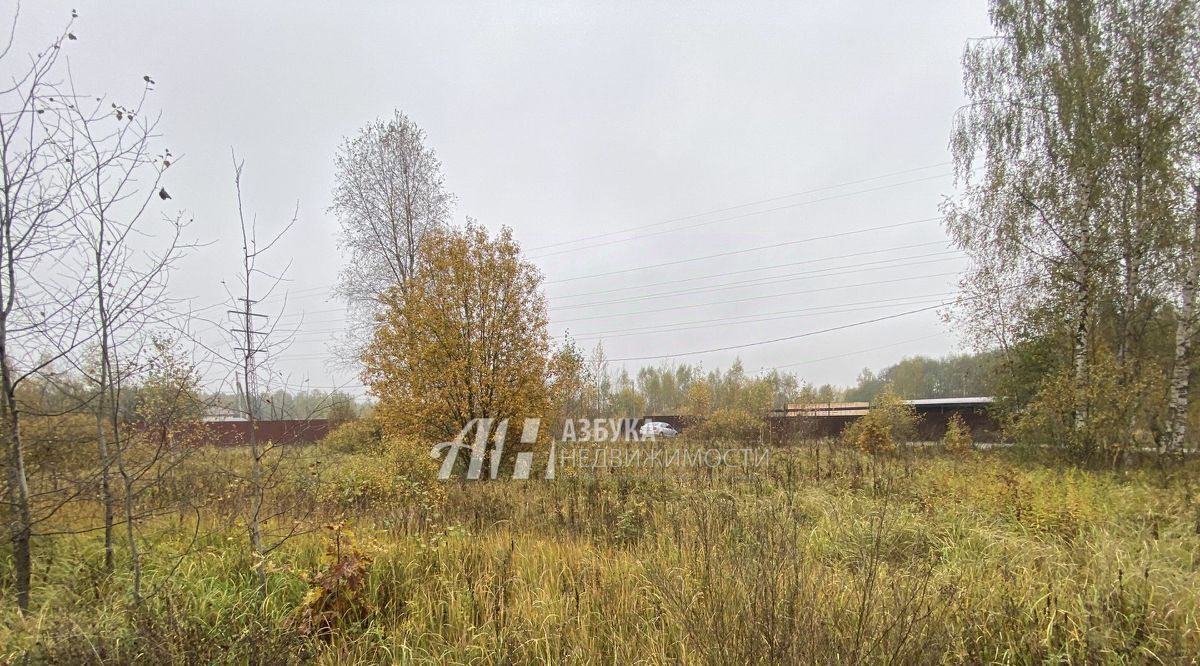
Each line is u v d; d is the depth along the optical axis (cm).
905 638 242
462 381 982
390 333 1055
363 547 417
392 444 956
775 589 269
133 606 311
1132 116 1040
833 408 2336
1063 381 995
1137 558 417
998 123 1216
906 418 1490
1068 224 1123
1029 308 1171
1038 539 487
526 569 418
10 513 347
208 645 275
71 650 255
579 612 344
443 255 1027
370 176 1742
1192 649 287
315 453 945
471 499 660
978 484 659
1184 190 1013
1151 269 1081
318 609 334
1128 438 912
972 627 292
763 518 443
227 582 369
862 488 749
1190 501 575
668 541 450
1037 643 291
